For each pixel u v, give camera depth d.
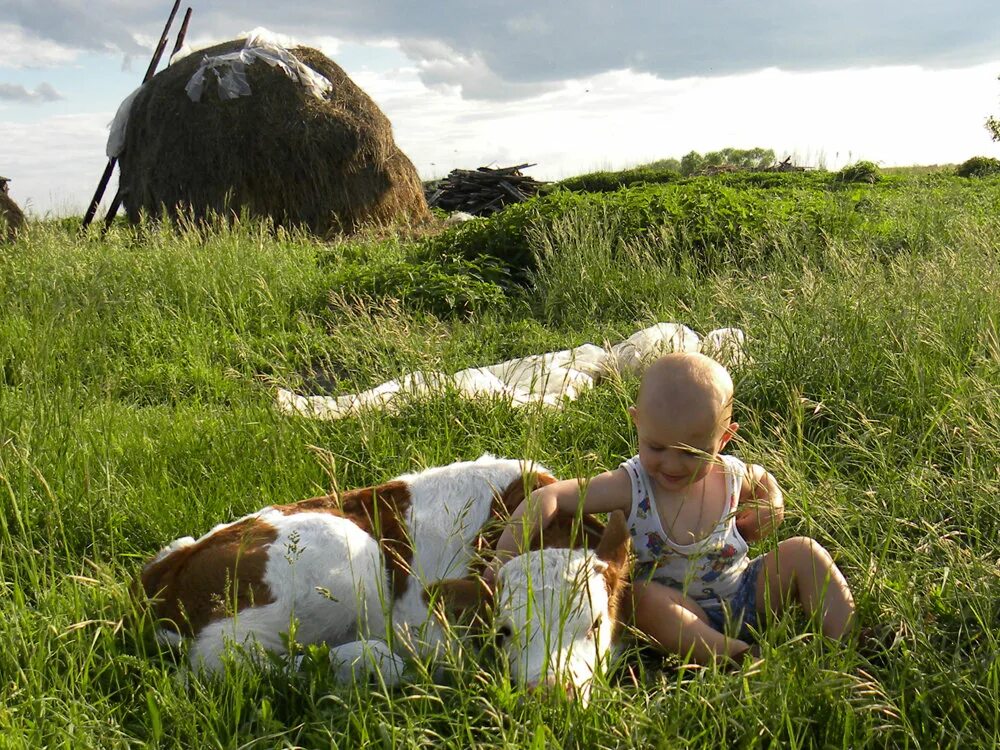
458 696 2.89
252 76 17.53
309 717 2.90
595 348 6.91
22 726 2.78
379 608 3.35
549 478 3.66
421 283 9.12
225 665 2.98
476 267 9.57
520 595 2.87
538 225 10.11
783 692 2.75
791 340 5.67
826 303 5.94
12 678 3.07
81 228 12.65
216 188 17.14
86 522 4.33
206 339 8.00
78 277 9.23
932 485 4.02
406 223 18.39
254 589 3.19
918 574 3.41
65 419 5.13
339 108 18.12
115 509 4.40
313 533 3.27
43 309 7.69
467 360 6.81
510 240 10.13
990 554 3.49
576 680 2.74
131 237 12.39
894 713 2.77
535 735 2.52
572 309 8.54
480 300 8.84
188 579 3.27
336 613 3.27
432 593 3.04
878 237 10.02
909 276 6.46
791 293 6.35
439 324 7.11
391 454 4.96
